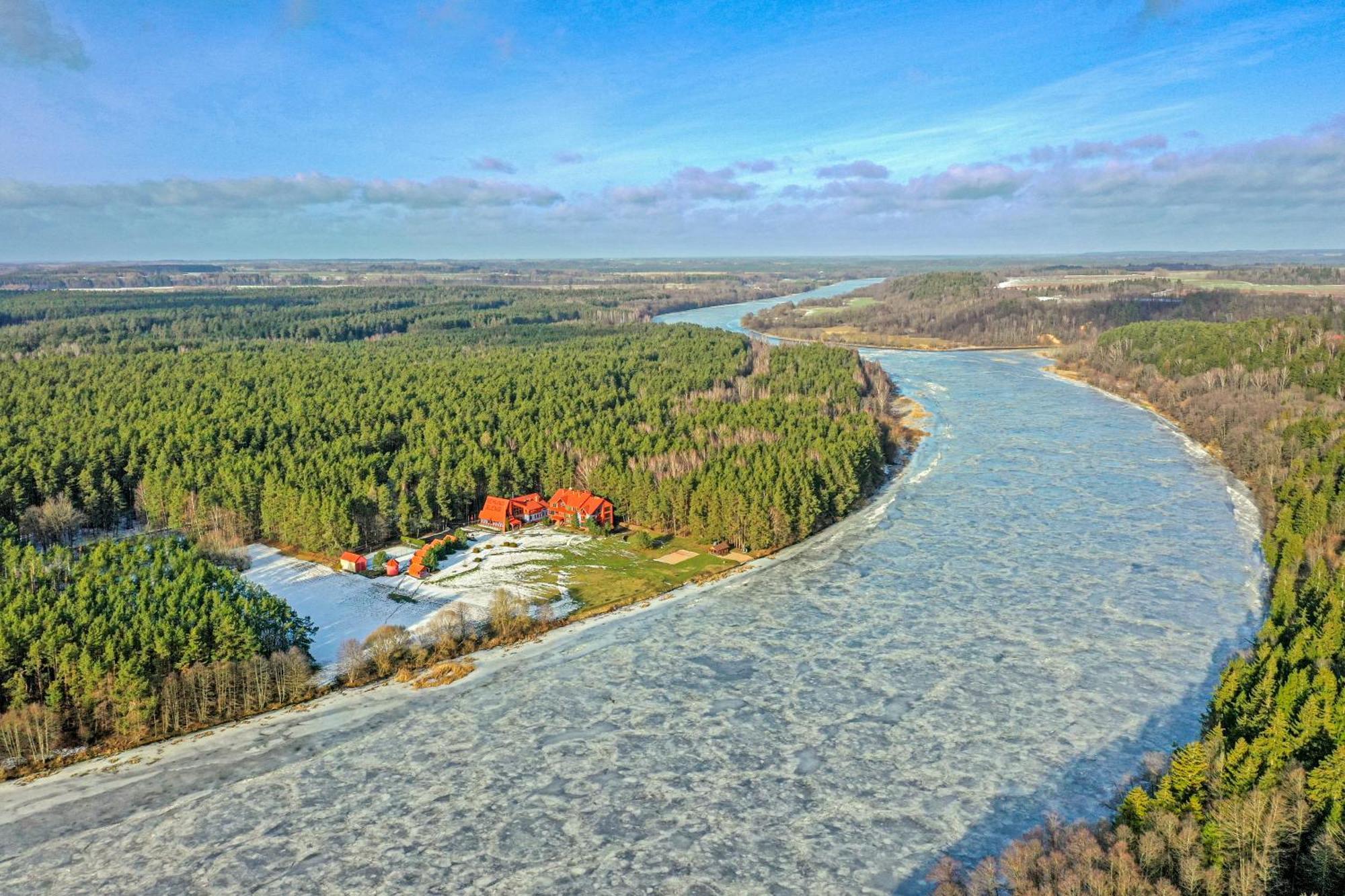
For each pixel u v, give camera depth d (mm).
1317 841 49125
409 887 57375
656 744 72562
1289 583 87812
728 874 58281
